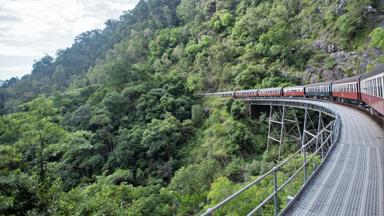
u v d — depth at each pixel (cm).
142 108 5534
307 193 809
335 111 2280
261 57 7188
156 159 4294
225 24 9588
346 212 668
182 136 4753
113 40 15038
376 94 1952
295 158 2008
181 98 5919
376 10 5403
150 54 10719
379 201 718
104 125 4872
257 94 5225
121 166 4153
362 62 4978
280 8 8119
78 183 3862
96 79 9488
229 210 1689
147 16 14588
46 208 1222
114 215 1648
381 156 1142
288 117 4569
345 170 994
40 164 2055
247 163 3625
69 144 3034
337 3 6381
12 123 2088
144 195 2658
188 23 11512
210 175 3288
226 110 5119
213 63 7819
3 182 1109
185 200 2538
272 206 1394
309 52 6197
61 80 13138
